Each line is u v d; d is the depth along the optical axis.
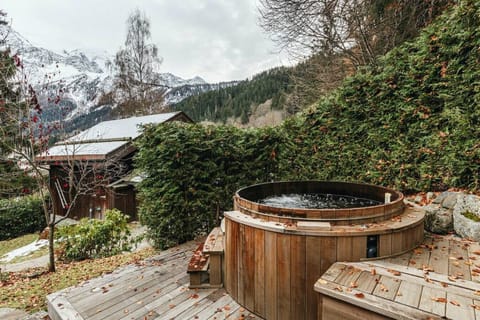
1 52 5.23
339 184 3.78
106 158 6.68
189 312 2.25
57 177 9.13
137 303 2.40
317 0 6.80
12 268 4.80
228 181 4.62
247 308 2.29
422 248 2.28
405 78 3.74
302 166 4.89
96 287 2.71
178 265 3.22
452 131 3.30
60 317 2.23
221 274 2.67
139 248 5.33
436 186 3.55
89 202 8.46
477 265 1.95
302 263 2.00
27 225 8.39
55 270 4.20
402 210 2.53
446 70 3.33
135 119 10.60
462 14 3.14
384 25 6.16
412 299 1.51
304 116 4.95
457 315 1.36
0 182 7.05
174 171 4.04
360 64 6.93
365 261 1.97
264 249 2.14
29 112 4.63
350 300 1.54
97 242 4.95
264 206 2.35
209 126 4.57
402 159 3.80
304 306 2.00
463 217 2.71
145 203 4.29
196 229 4.36
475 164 3.08
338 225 2.11
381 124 4.08
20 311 2.79
